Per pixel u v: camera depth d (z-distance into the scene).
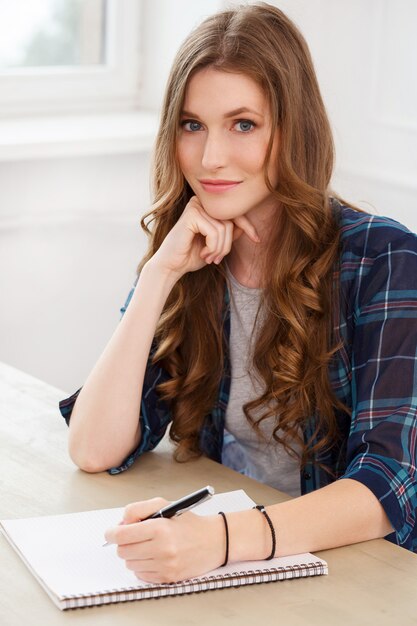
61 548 1.39
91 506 1.54
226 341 1.87
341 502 1.45
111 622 1.22
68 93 3.35
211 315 1.86
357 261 1.73
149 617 1.23
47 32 3.30
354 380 1.68
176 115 1.70
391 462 1.52
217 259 1.78
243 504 1.54
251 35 1.64
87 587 1.28
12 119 3.23
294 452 1.81
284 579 1.33
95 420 1.70
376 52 2.97
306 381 1.74
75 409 1.74
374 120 3.01
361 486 1.48
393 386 1.59
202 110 1.65
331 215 1.78
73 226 3.22
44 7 3.28
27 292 3.19
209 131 1.66
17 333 3.21
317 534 1.41
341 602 1.28
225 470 1.71
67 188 3.16
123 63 3.45
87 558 1.36
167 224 1.86
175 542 1.30
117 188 3.27
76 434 1.70
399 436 1.55
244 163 1.67
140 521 1.36
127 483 1.64
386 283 1.68
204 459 1.76
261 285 1.83
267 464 1.92
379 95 3.00
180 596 1.29
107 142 3.13
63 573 1.32
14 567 1.35
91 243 3.28
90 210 3.23
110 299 3.38
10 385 2.02
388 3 2.93
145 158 3.30
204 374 1.85
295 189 1.70
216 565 1.33
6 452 1.72
